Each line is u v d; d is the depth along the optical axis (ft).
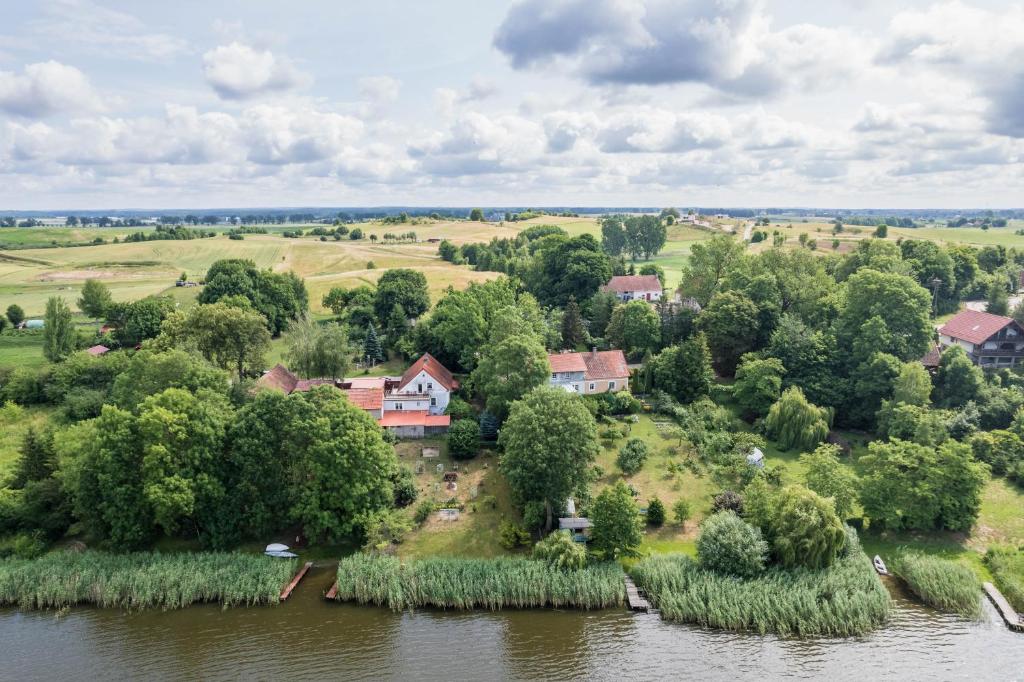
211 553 176.04
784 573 160.86
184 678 138.62
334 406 188.24
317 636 151.84
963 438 227.61
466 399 284.41
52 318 338.34
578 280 395.34
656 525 195.31
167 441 176.04
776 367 260.42
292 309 444.55
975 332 301.43
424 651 146.51
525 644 148.36
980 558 176.14
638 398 284.82
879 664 139.85
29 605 161.89
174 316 289.74
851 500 183.01
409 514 198.18
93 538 185.16
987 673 136.67
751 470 213.05
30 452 195.21
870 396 255.09
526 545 183.93
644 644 147.64
